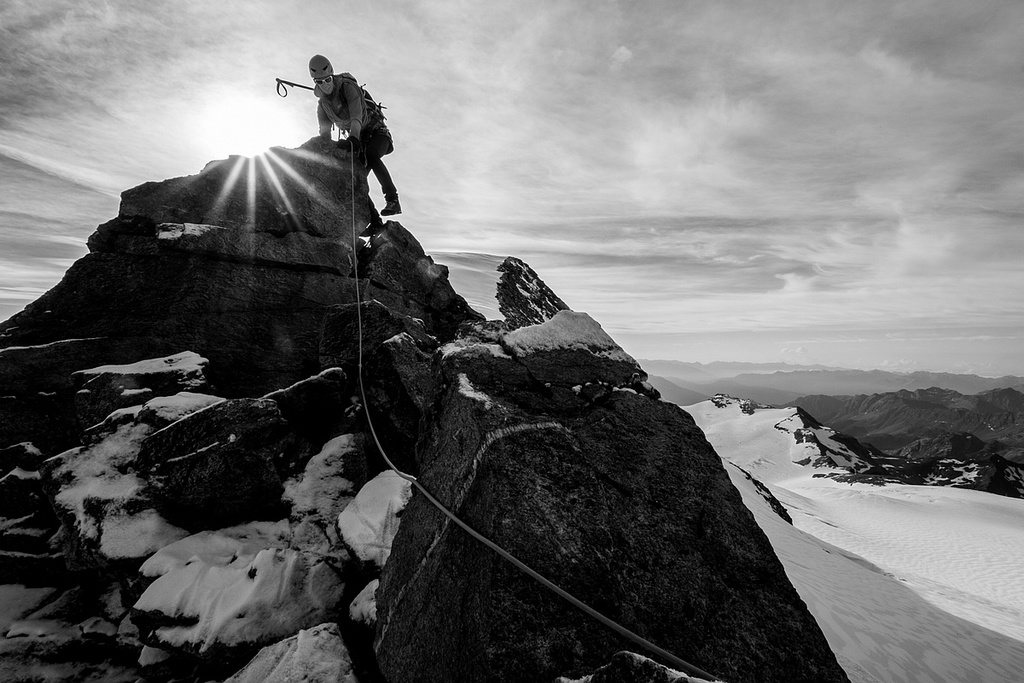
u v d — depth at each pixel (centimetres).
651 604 261
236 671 389
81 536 489
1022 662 1100
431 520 338
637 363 394
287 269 842
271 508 523
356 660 357
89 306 766
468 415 335
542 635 248
